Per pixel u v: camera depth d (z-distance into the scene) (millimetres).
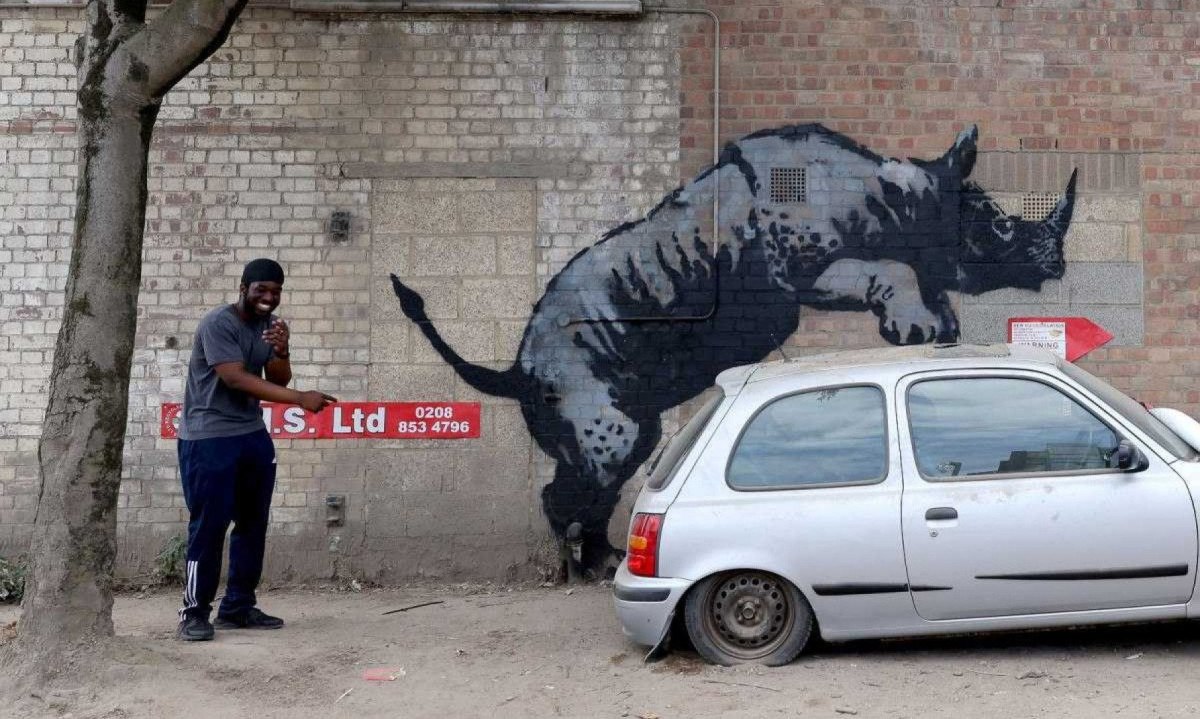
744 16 8523
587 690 5789
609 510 8453
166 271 8461
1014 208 8547
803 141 8523
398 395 8461
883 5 8547
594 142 8523
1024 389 6023
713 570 5895
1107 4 8578
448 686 5895
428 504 8445
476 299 8500
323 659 6340
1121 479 5797
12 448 8422
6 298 8461
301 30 8508
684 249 8492
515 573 8430
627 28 8531
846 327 8484
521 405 8469
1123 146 8570
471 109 8516
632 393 8469
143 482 8430
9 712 5555
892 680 5703
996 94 8547
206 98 8500
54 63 8531
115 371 6094
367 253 8492
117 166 6121
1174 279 8547
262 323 6910
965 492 5840
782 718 5262
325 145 8500
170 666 5980
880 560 5828
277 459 8453
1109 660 5945
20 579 8055
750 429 6109
